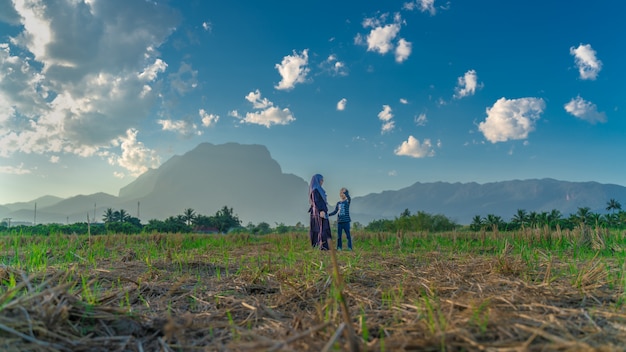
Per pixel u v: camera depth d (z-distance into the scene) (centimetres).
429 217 3938
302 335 213
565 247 952
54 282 417
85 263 667
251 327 306
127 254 805
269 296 423
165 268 626
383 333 259
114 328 284
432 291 392
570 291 370
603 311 296
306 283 444
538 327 249
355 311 323
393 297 378
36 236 1298
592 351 197
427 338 229
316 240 1041
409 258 769
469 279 467
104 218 10838
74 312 279
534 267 543
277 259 795
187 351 256
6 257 737
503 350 207
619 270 477
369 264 667
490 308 286
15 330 225
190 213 10206
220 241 1350
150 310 367
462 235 1343
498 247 973
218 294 427
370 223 4428
